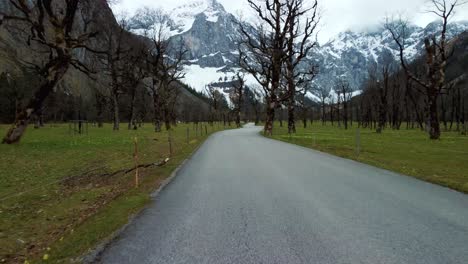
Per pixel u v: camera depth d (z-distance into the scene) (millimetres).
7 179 11711
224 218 6762
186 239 5648
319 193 8891
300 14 39031
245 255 4941
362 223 6375
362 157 17031
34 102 22344
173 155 18781
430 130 33469
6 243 6199
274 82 40406
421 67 58062
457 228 6086
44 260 5070
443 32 32625
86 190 10336
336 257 4836
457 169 13703
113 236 5891
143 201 8312
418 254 4934
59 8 26094
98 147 21734
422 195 8719
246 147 22656
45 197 9555
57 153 18219
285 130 58500
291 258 4812
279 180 10672
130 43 52312
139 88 73312
